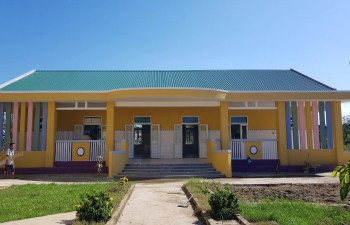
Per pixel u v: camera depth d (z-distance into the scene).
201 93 15.06
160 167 15.38
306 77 20.08
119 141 16.17
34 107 16.72
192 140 20.27
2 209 7.50
